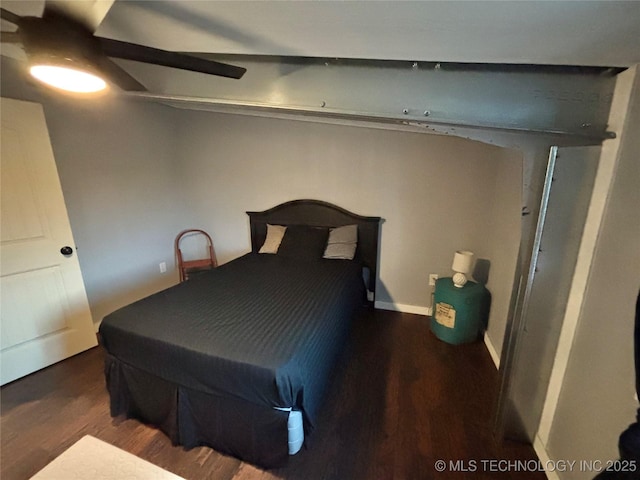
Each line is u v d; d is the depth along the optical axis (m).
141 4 1.00
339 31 1.10
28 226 2.16
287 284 2.41
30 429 1.80
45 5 0.83
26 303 2.19
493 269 2.72
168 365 1.63
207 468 1.60
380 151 3.08
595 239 1.39
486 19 0.93
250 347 1.56
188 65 1.18
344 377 2.29
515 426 1.74
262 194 3.54
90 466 1.29
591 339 1.38
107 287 2.91
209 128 3.50
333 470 1.59
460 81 1.36
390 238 3.25
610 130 1.32
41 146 2.16
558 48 1.10
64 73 0.99
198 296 2.15
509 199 2.42
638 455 0.82
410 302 3.34
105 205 2.82
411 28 1.03
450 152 2.90
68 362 2.40
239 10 1.00
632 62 1.19
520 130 1.36
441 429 1.85
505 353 1.72
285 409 1.48
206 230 3.83
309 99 1.49
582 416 1.39
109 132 2.79
